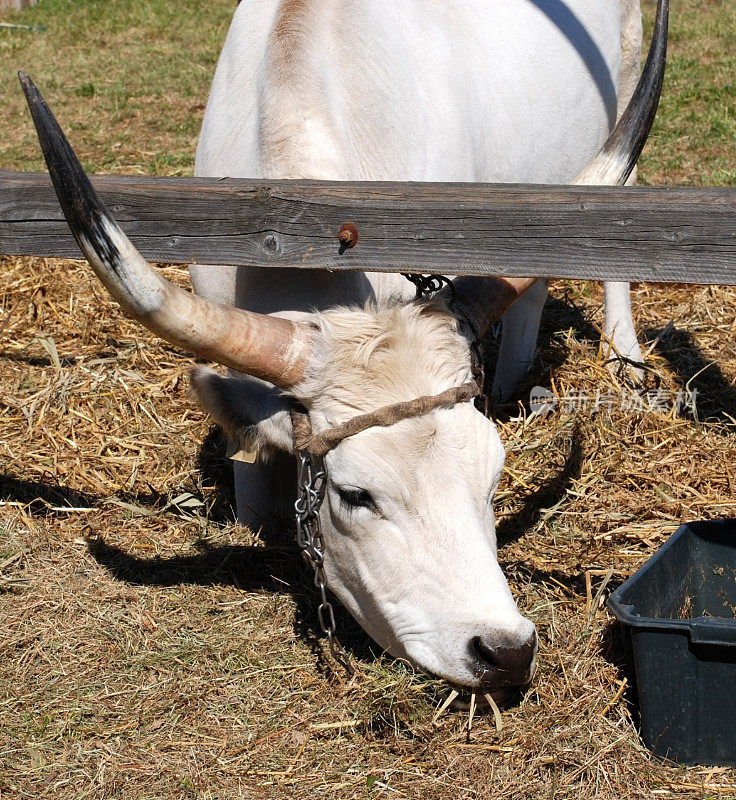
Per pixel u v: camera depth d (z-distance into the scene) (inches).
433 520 105.0
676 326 222.2
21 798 109.5
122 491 167.2
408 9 158.2
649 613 123.1
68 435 181.8
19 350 210.5
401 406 105.0
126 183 121.3
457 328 110.6
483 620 102.4
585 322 226.8
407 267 114.3
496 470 108.0
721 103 366.0
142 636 133.8
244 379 119.0
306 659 129.6
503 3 183.5
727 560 135.1
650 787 109.8
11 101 388.2
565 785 109.4
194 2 550.0
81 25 503.2
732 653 108.4
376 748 115.3
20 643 132.5
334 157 126.0
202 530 156.6
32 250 131.6
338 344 107.7
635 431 179.3
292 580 145.1
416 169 146.9
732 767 112.3
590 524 155.6
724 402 192.9
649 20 479.2
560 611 135.4
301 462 113.9
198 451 177.8
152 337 215.3
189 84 408.5
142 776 112.3
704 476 167.5
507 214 109.5
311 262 117.1
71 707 121.8
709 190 104.7
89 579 145.3
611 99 208.4
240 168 141.0
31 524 156.5
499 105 173.0
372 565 108.5
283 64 130.5
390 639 111.9
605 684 122.6
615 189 107.5
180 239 120.9
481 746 114.0
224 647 131.9
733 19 476.7
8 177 130.3
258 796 110.0
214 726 119.3
